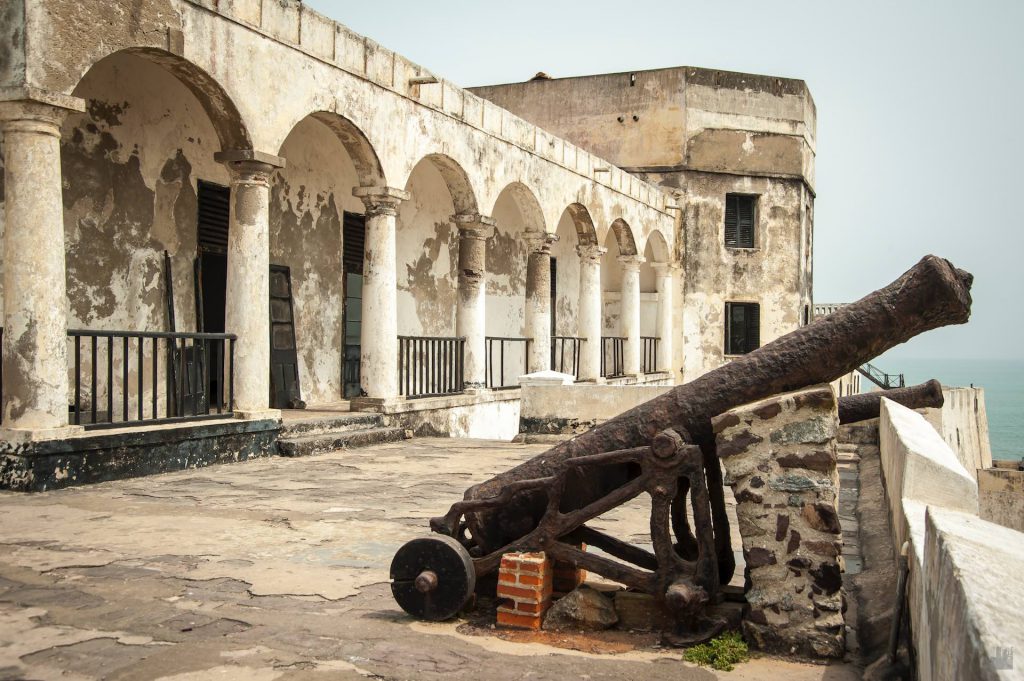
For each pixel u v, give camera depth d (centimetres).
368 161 1237
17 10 758
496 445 1255
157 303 1126
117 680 359
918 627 325
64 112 791
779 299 2766
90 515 686
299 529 654
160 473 893
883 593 470
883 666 363
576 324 2359
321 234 1445
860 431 1147
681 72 2681
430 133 1353
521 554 443
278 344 1330
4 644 400
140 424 866
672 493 415
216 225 1224
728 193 2738
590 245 1997
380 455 1110
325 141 1441
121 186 1073
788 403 401
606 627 430
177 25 902
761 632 399
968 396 2125
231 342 1020
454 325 1834
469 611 458
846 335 407
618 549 470
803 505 398
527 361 1770
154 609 455
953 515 297
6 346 778
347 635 419
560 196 1808
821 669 379
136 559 555
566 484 448
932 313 402
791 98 2780
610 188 2080
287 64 1056
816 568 395
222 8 956
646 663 386
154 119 1116
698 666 382
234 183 1023
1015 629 178
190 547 589
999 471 1836
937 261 400
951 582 220
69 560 549
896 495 525
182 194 1163
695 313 2688
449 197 1812
